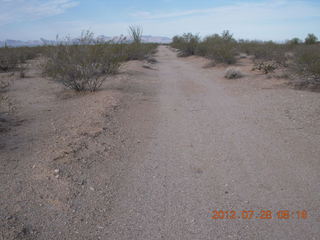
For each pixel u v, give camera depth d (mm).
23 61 21719
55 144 5387
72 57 10164
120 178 4340
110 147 5426
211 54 22922
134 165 4777
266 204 3686
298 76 12383
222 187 4098
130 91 10844
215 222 3342
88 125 6543
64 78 10391
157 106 8789
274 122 6980
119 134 6152
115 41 11750
